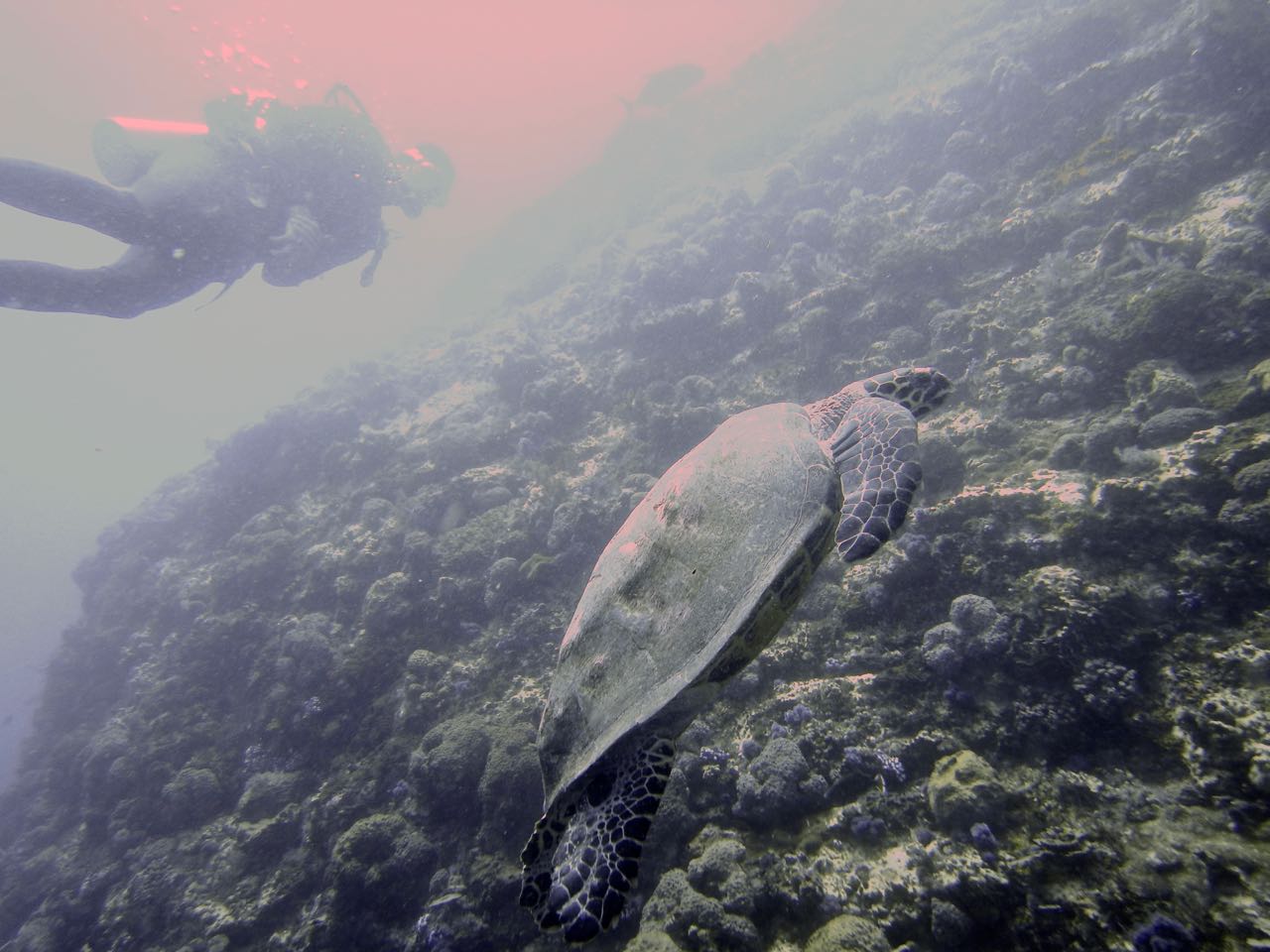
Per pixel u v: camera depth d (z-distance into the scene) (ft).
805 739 5.51
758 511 3.90
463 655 7.23
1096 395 6.46
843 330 8.46
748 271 10.82
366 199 9.14
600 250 19.06
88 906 6.95
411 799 6.33
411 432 11.23
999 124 10.30
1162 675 4.96
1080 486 5.83
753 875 5.10
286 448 11.46
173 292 8.38
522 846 5.87
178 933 6.35
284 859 6.57
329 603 8.41
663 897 5.10
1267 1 8.02
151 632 10.00
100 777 8.10
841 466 4.36
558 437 9.54
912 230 9.72
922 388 5.13
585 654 4.12
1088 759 4.84
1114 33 10.22
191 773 7.44
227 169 8.05
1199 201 7.45
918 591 5.90
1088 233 7.77
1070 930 3.99
